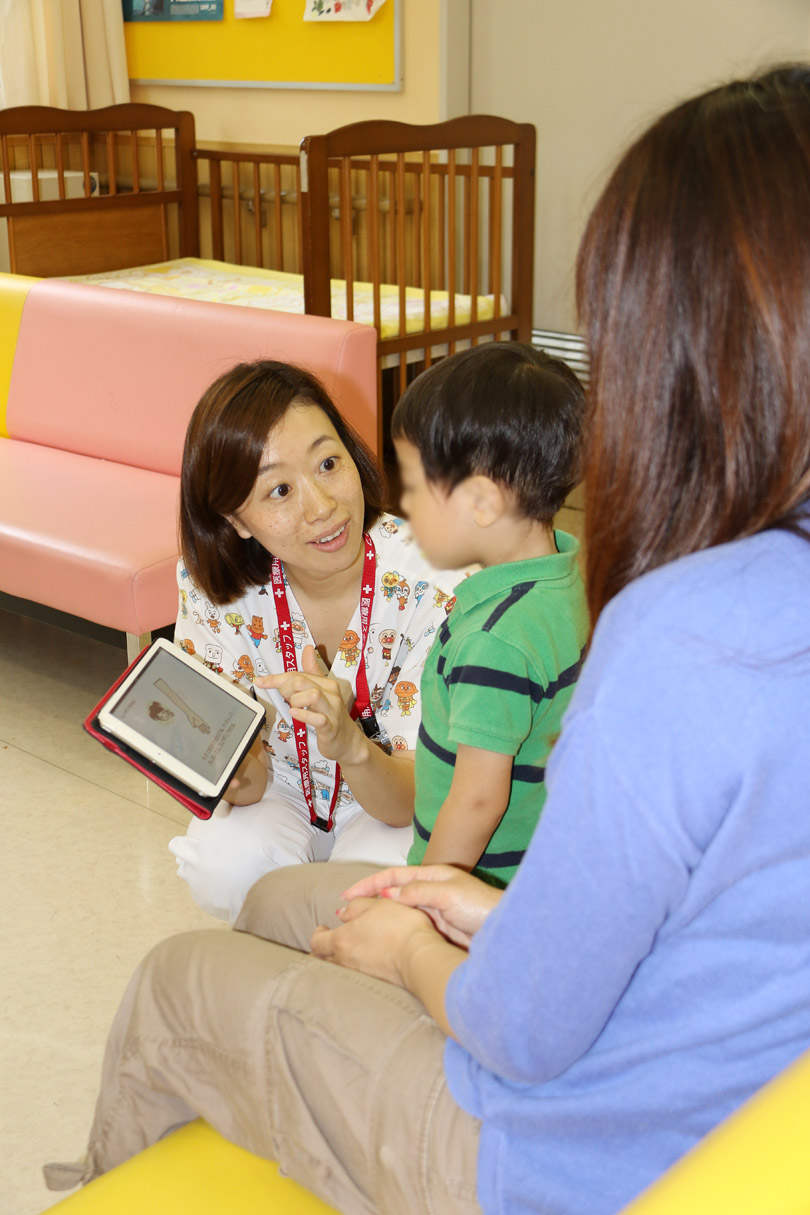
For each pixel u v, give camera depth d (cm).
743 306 54
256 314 258
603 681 56
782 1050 59
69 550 229
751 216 53
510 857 109
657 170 56
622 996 63
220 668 148
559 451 99
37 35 445
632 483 58
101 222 423
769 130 54
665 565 57
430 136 318
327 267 305
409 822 139
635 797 55
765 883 57
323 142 292
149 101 473
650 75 368
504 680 99
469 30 398
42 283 298
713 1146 46
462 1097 71
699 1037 60
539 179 403
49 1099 149
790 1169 44
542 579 102
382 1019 79
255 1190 86
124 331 278
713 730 54
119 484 267
